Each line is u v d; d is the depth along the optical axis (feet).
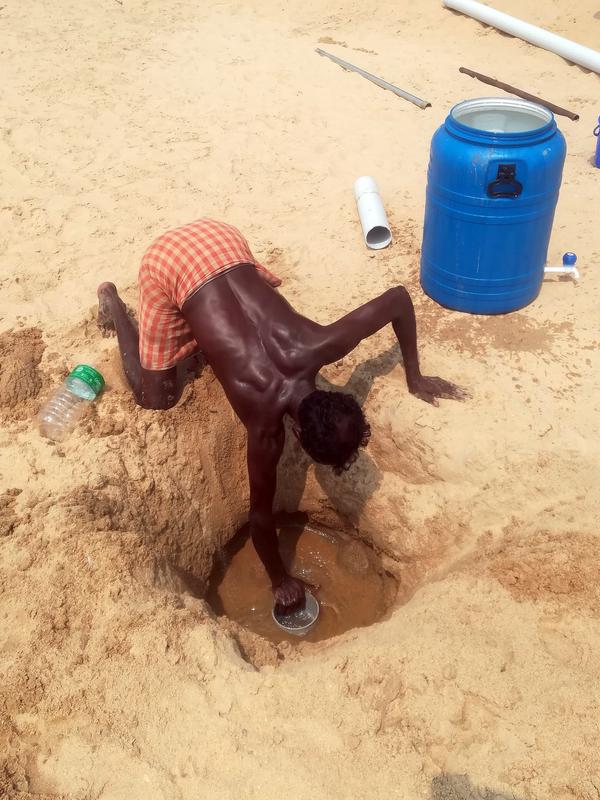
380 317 5.00
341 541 6.68
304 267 7.58
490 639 4.62
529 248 6.34
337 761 4.07
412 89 11.19
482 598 4.90
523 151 5.80
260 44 12.90
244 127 10.29
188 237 5.36
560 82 11.25
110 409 6.18
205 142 9.95
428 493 5.90
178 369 6.40
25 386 6.32
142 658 4.52
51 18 13.92
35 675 4.44
